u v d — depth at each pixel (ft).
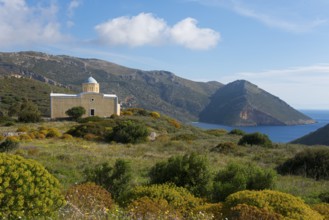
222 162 69.46
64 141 114.32
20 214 17.74
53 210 19.92
